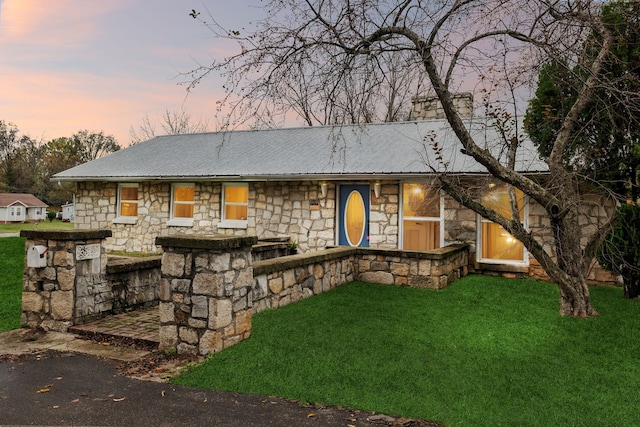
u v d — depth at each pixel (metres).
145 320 5.72
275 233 11.78
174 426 3.02
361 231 10.96
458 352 4.46
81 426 3.01
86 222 14.25
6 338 5.10
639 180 6.77
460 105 11.85
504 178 5.51
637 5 5.14
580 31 5.14
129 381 3.84
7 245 11.23
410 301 6.66
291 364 4.10
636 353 4.42
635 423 3.05
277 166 11.61
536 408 3.28
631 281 6.85
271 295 6.07
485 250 9.59
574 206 5.51
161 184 13.20
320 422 3.08
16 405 3.33
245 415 3.19
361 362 4.15
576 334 5.04
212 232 12.58
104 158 15.53
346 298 6.79
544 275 8.68
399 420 3.12
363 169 10.16
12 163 55.44
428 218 10.16
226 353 4.36
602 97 5.84
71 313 5.36
